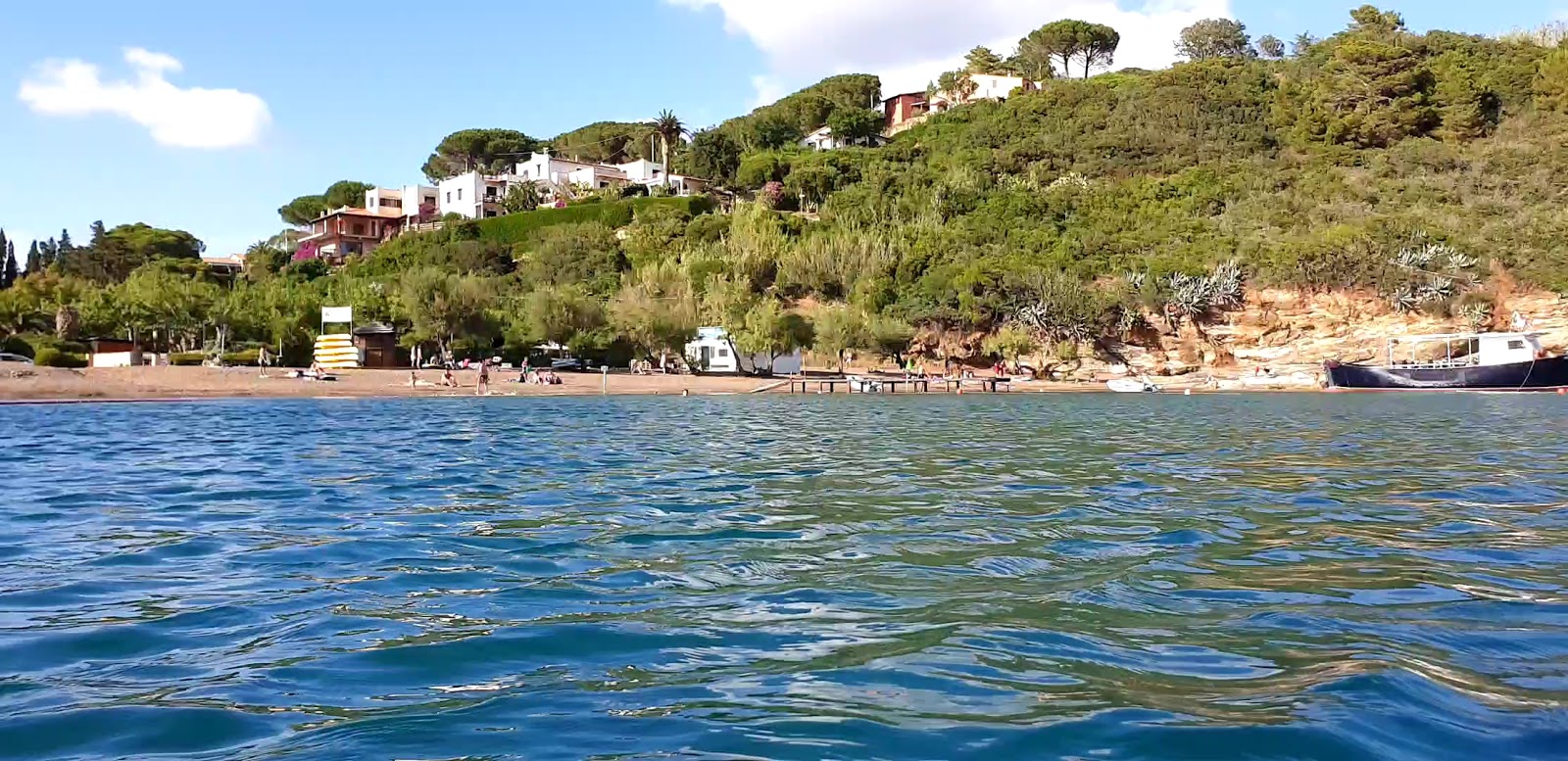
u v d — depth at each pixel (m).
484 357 69.81
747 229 88.00
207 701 5.00
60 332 64.12
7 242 115.44
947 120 121.12
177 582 7.91
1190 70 110.94
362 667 5.59
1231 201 83.19
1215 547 9.22
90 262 104.62
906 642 6.01
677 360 69.94
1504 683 5.09
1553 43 103.62
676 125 121.56
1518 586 7.48
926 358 71.50
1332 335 65.31
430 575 8.12
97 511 11.94
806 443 22.62
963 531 10.16
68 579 8.03
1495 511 11.47
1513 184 77.81
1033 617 6.61
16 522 11.08
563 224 103.38
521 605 7.04
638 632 6.30
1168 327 68.00
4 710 4.86
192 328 66.19
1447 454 19.20
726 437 24.55
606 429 27.75
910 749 4.32
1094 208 86.00
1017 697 4.99
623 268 92.06
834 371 72.62
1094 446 21.64
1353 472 15.99
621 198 115.44
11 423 30.25
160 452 20.20
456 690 5.17
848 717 4.73
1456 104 90.31
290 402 45.94
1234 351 66.75
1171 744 4.32
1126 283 69.19
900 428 28.14
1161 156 95.44
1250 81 107.12
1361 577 7.84
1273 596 7.16
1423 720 4.57
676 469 16.72
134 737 4.50
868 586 7.63
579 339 69.56
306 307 67.56
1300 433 25.64
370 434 25.70
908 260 78.12
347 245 119.69
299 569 8.40
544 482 14.86
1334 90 95.62
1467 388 55.12
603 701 4.99
